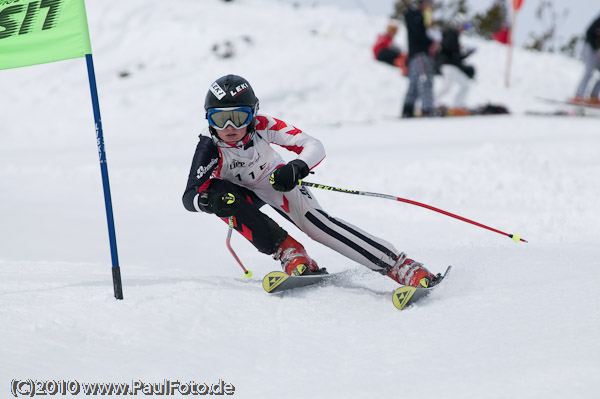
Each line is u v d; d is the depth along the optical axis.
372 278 12.55
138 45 71.56
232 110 10.98
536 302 9.90
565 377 6.87
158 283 11.54
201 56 68.56
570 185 24.17
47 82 65.06
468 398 6.63
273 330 9.33
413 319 9.71
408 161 31.38
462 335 8.73
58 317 9.10
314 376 7.62
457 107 55.94
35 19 11.15
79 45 10.95
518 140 38.19
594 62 54.72
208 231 20.59
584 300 9.77
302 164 11.09
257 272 14.35
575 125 46.09
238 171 11.91
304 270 11.43
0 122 57.09
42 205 25.25
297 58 66.56
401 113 56.75
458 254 14.28
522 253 13.85
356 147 38.66
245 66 65.62
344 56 68.00
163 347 8.41
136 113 58.91
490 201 23.27
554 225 18.59
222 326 9.35
